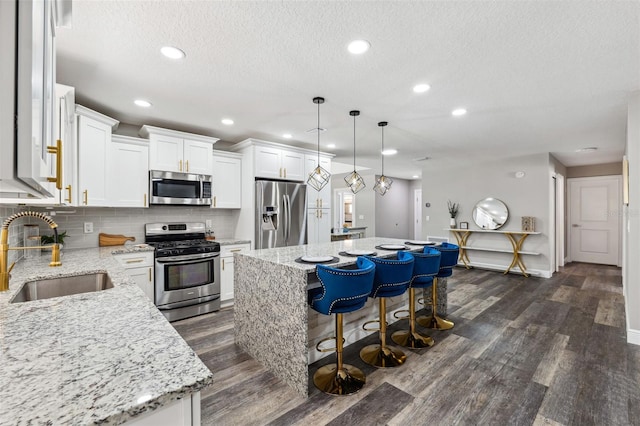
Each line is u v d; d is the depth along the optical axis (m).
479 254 6.27
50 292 1.82
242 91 2.70
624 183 3.59
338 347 2.18
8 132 0.44
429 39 1.92
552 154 5.54
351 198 9.34
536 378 2.20
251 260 2.58
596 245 6.61
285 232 4.32
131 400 0.62
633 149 2.74
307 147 4.93
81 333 0.95
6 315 1.11
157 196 3.44
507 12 1.66
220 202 4.09
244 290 2.67
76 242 3.29
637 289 2.73
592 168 6.62
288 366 2.13
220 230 4.39
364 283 2.03
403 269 2.35
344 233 6.96
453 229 6.33
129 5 1.59
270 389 2.08
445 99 2.90
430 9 1.64
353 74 2.39
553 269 5.75
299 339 2.04
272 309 2.31
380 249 3.15
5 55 0.44
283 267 2.20
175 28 1.79
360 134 4.14
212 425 1.74
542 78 2.46
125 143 3.28
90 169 2.87
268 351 2.34
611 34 1.85
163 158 3.52
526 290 4.57
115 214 3.55
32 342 0.88
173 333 0.96
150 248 3.25
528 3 1.59
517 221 5.74
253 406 1.91
